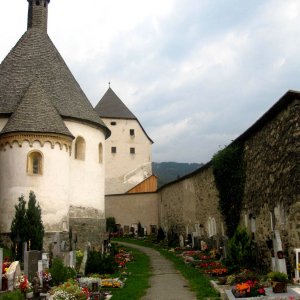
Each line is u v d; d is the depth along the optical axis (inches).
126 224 2105.1
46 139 954.7
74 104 1128.2
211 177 1147.9
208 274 736.3
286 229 620.1
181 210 1550.2
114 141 2640.3
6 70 1131.3
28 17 1254.9
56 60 1195.9
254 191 791.1
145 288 638.5
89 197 1114.1
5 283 559.8
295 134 590.6
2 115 1033.5
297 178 579.8
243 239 758.5
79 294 526.3
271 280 505.0
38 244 837.2
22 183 927.7
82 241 1059.9
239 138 866.8
